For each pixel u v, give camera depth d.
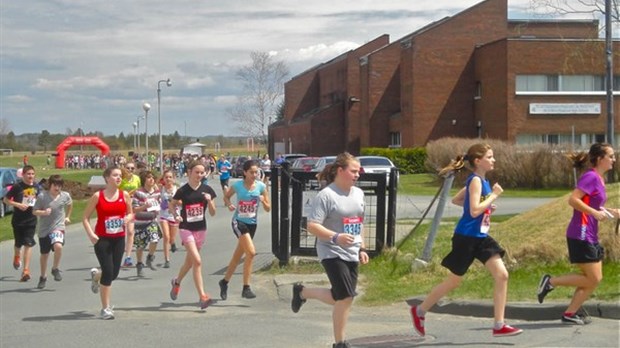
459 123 55.56
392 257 14.54
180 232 11.84
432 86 55.47
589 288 9.44
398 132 61.91
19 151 160.50
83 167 103.31
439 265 13.42
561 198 15.23
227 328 10.32
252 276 14.73
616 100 50.22
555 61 50.19
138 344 9.45
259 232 21.88
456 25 55.38
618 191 13.76
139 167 18.38
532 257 12.81
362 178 15.16
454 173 13.51
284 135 85.25
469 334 9.38
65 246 20.33
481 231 8.64
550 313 10.05
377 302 11.77
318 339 9.48
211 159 68.50
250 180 12.30
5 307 12.26
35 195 15.02
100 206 11.09
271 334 9.85
